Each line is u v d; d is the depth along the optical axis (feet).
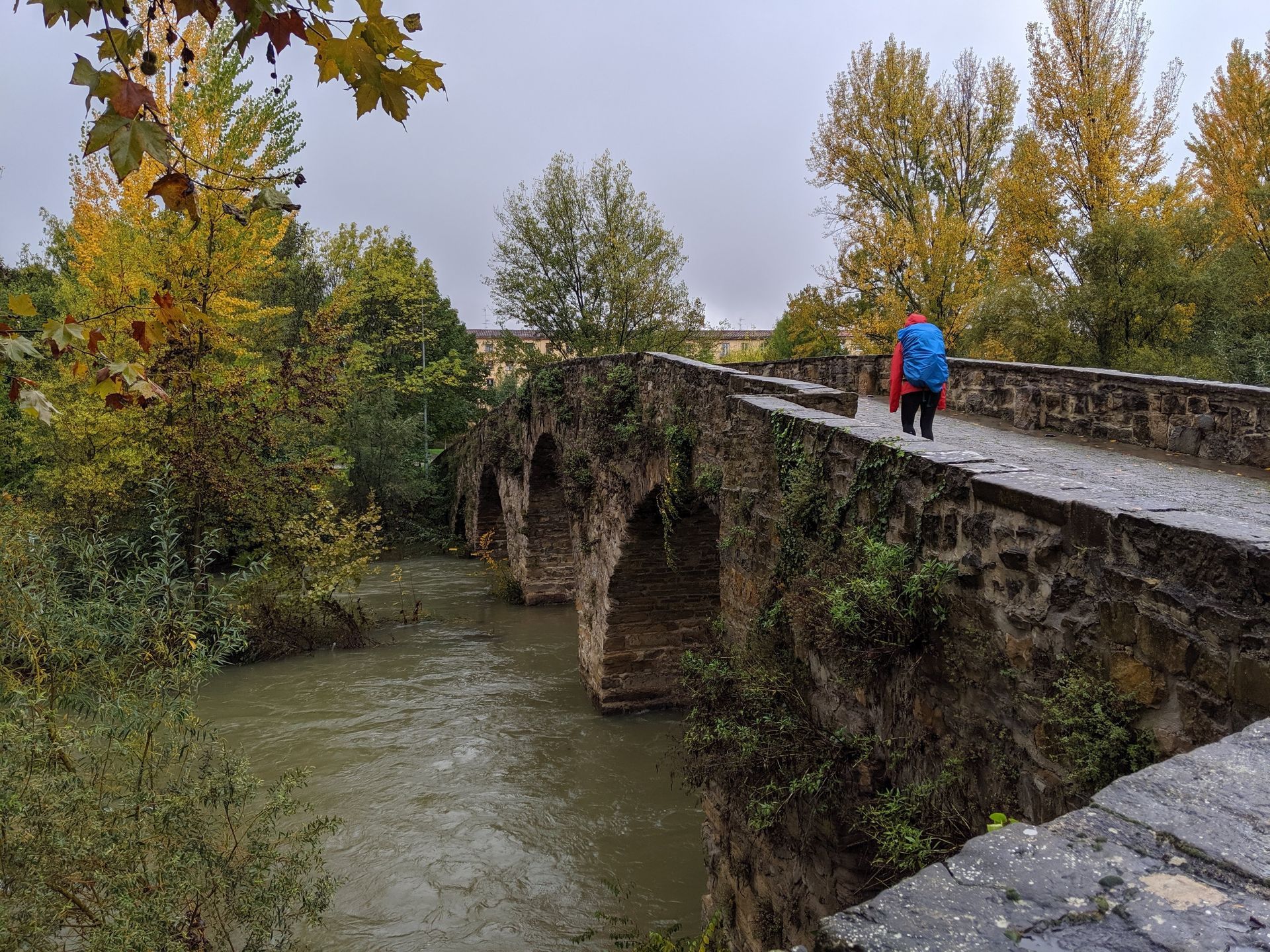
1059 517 11.73
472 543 99.96
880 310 75.72
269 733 41.39
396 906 27.27
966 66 81.51
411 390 126.00
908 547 15.38
